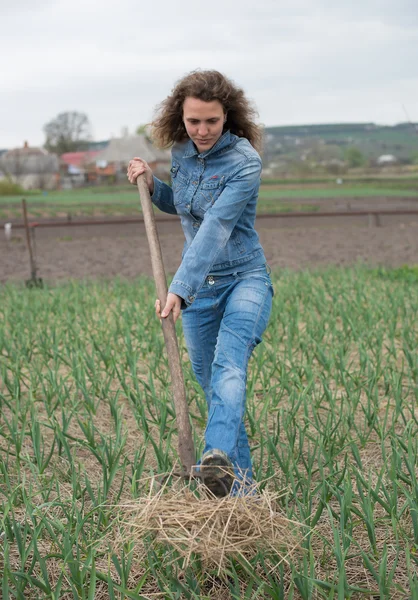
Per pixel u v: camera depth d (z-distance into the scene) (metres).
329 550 2.87
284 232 19.84
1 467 3.37
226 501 2.45
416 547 2.81
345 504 2.83
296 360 5.48
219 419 2.73
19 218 24.80
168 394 4.72
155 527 2.46
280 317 6.72
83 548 2.82
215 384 2.82
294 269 12.73
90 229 21.42
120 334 6.43
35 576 2.78
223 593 2.63
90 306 8.30
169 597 2.52
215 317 3.11
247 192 2.94
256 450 3.93
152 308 7.48
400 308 7.48
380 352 5.50
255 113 3.09
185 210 3.10
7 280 12.31
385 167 78.00
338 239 17.84
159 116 3.08
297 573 2.50
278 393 4.75
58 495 3.16
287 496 2.91
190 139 3.09
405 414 4.57
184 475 2.63
